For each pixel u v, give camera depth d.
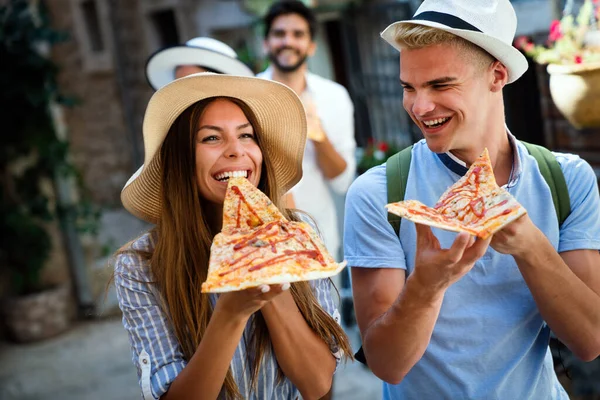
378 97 5.92
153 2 8.32
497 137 2.02
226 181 2.05
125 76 9.02
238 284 1.58
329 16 6.03
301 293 2.10
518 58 1.90
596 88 2.84
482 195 1.74
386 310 2.04
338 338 2.14
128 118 9.08
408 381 2.13
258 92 2.07
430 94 1.90
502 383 2.05
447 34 1.85
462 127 1.92
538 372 2.11
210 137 2.04
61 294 6.72
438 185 2.07
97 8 8.93
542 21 3.89
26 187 6.70
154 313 2.01
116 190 9.42
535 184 2.06
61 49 9.34
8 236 6.61
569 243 2.04
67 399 5.14
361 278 2.11
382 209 2.09
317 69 6.36
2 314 6.67
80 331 6.68
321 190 4.34
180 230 2.04
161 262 2.04
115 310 7.01
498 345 2.04
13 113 6.58
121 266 2.04
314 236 1.71
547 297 1.91
